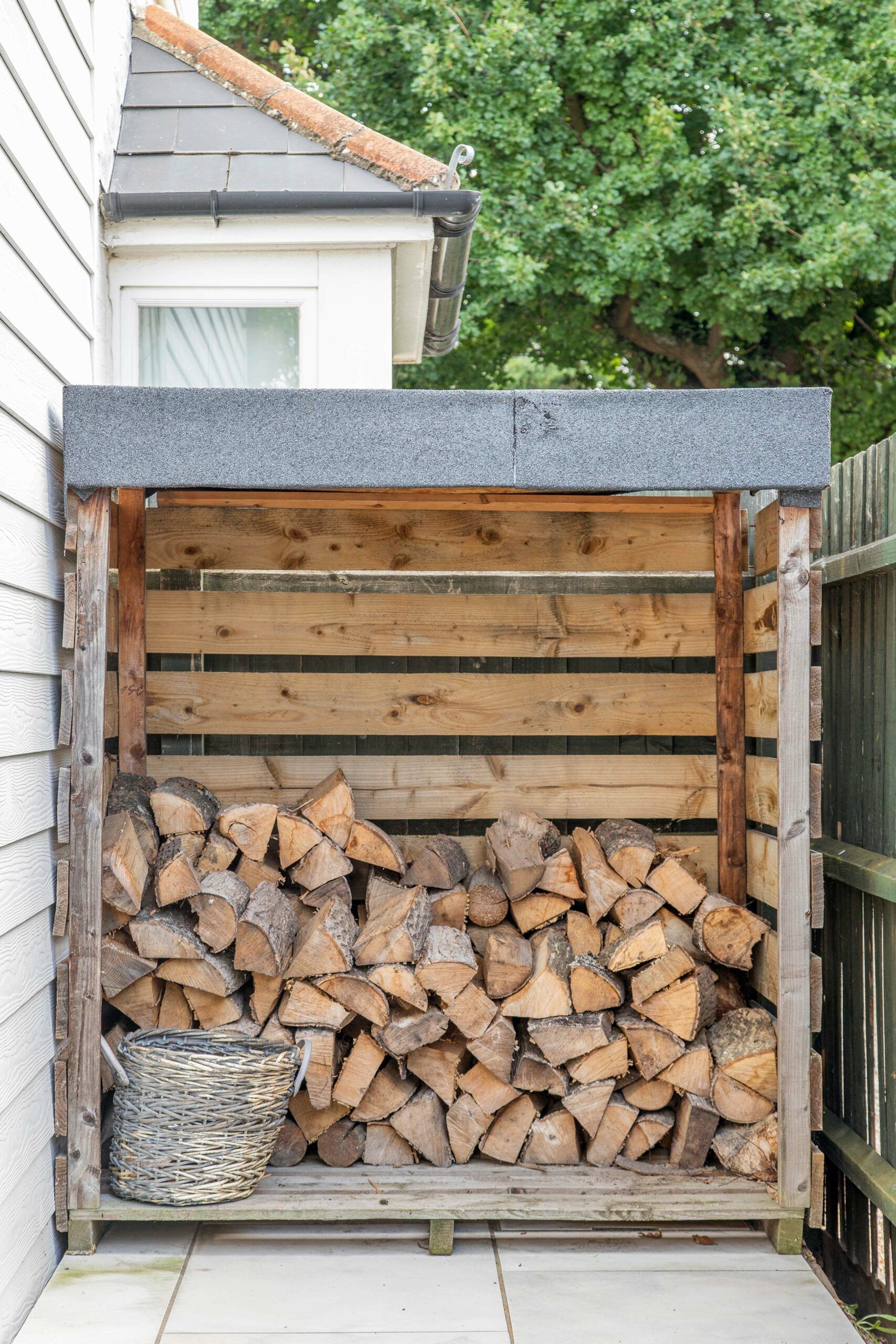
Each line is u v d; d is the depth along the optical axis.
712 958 3.11
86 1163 2.71
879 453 3.04
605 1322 2.49
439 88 8.54
